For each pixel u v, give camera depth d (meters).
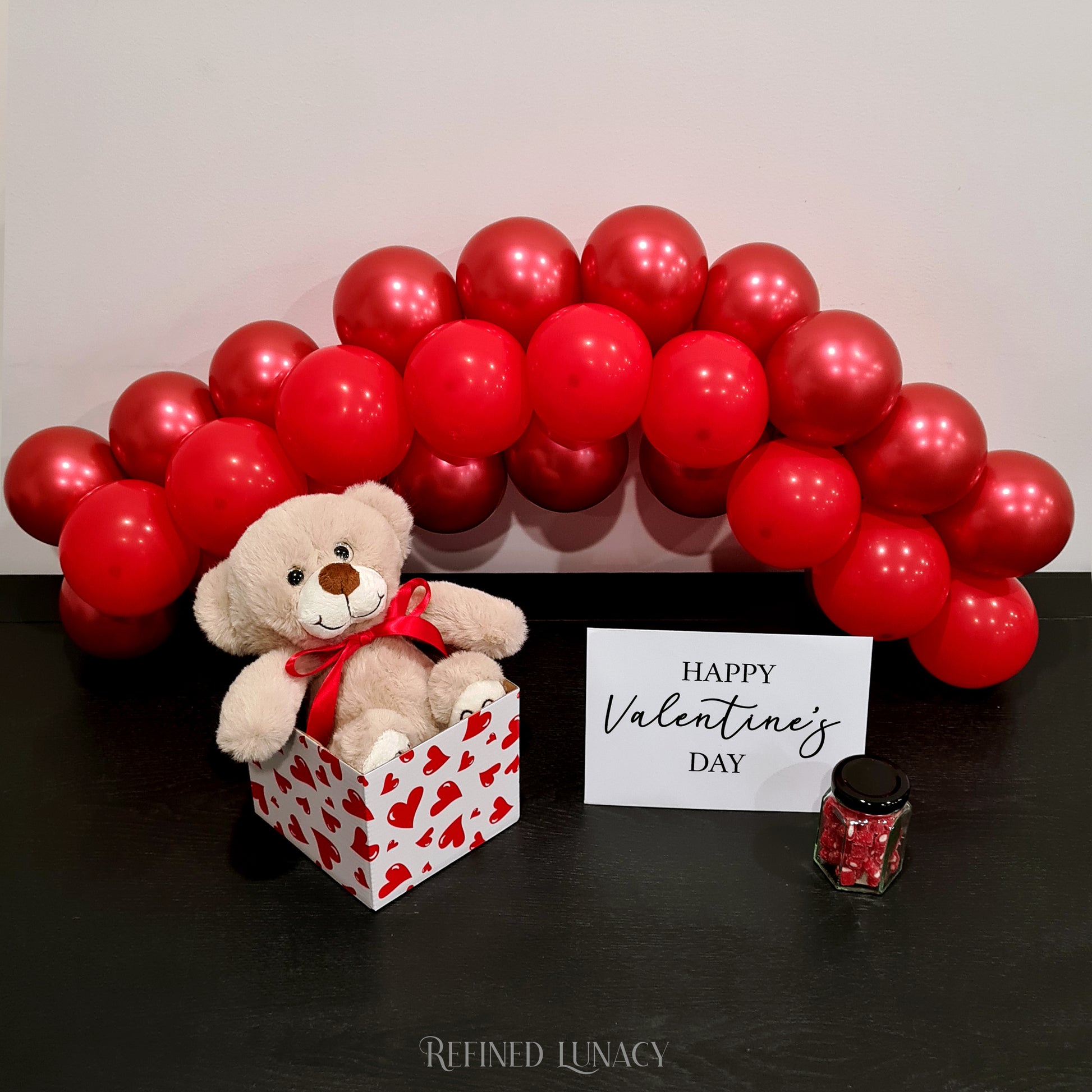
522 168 1.01
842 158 1.00
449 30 0.96
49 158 1.00
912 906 0.80
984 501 0.92
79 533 0.92
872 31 0.96
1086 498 1.15
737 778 0.88
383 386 0.89
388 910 0.80
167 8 0.95
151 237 1.03
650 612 1.10
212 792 0.91
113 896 0.81
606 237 0.88
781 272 0.89
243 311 1.07
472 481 0.99
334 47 0.96
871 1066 0.70
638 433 1.10
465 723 0.79
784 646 0.84
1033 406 1.10
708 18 0.95
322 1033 0.72
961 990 0.75
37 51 0.96
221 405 0.96
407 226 1.03
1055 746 0.95
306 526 0.82
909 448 0.87
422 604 0.88
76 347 1.08
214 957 0.77
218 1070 0.70
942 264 1.04
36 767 0.93
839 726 0.86
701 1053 0.71
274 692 0.80
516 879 0.83
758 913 0.80
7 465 1.07
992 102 0.98
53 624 1.12
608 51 0.97
